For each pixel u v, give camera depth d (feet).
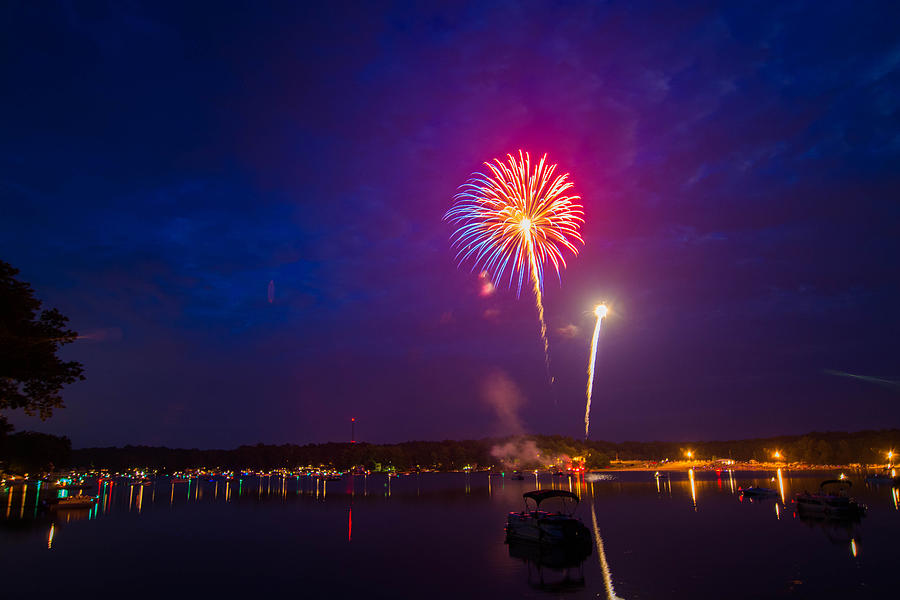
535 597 122.42
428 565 159.74
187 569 159.22
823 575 134.92
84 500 378.53
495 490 590.96
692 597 119.14
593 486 595.88
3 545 207.72
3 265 128.26
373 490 631.56
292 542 211.20
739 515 266.77
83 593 133.28
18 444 499.51
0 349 115.34
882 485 494.59
